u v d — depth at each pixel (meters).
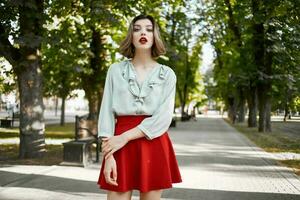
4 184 8.12
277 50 22.75
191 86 51.06
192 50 43.00
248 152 15.09
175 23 28.41
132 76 2.56
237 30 26.92
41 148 12.23
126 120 2.55
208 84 60.09
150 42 2.61
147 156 2.48
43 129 12.33
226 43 26.95
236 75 26.72
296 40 21.98
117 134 2.54
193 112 56.88
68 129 28.39
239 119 49.75
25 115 12.07
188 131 29.44
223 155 13.99
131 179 2.48
